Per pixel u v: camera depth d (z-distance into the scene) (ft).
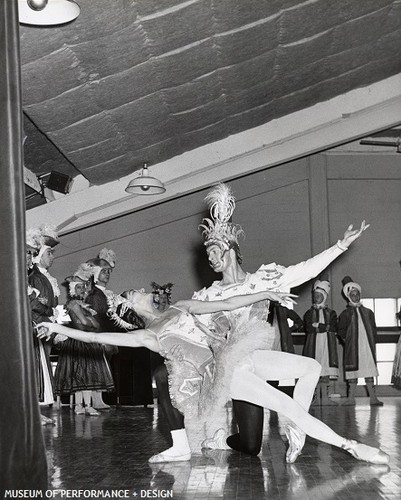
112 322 30.96
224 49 26.78
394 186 43.09
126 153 33.55
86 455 16.74
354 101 38.45
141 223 42.63
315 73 33.65
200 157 37.86
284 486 12.60
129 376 33.65
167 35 23.71
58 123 26.96
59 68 22.81
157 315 15.70
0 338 11.45
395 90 38.47
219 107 32.76
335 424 23.04
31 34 20.04
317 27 28.58
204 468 14.64
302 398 15.03
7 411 11.39
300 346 40.88
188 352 15.30
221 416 16.34
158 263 42.42
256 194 42.73
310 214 42.57
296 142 39.09
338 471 13.97
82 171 33.91
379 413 27.91
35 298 23.31
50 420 24.39
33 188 33.55
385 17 30.45
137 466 15.03
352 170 43.01
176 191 38.73
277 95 34.63
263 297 14.82
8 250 11.48
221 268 15.85
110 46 22.67
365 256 42.60
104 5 20.06
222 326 15.57
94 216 38.22
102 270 30.96
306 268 15.48
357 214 42.86
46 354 24.48
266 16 25.68
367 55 33.91
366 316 34.60
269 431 21.20
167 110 30.37
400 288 42.57
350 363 34.12
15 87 11.67
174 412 15.69
